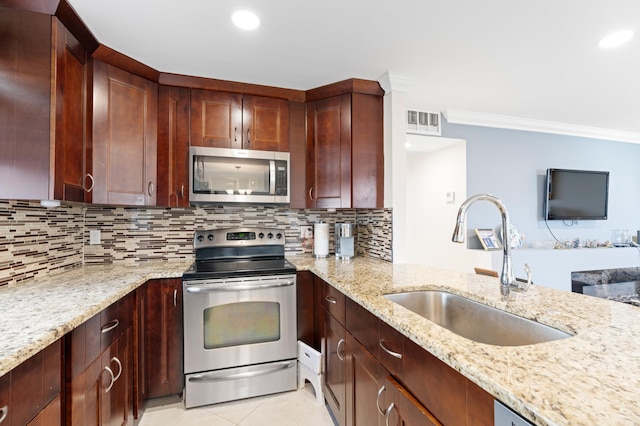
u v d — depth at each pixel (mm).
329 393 1843
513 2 1450
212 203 2215
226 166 2217
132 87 1979
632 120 3396
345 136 2326
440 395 820
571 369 676
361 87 2299
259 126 2340
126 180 1933
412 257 4383
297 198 2420
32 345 836
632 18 1567
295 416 1838
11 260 1535
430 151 3871
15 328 961
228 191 2209
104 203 1820
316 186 2406
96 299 1312
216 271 1996
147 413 1869
